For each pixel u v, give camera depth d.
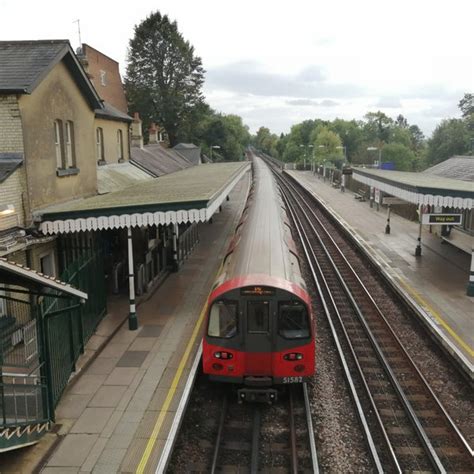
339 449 8.39
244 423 9.25
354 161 84.31
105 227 12.05
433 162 76.94
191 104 58.09
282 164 96.69
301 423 9.16
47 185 12.86
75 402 9.20
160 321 13.41
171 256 18.67
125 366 10.70
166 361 10.94
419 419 9.40
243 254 11.04
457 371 11.34
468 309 14.53
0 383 7.03
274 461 8.12
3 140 11.59
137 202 12.41
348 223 30.66
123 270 16.34
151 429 8.31
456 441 8.67
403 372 11.36
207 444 8.55
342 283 18.42
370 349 12.66
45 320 8.23
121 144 22.58
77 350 10.83
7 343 10.17
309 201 46.38
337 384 10.73
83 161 15.33
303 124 111.19
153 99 56.00
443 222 18.05
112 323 13.16
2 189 10.91
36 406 8.01
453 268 19.41
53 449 7.77
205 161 52.59
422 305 14.85
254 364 9.43
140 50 55.56
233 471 7.86
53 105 13.13
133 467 7.32
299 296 9.33
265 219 14.71
